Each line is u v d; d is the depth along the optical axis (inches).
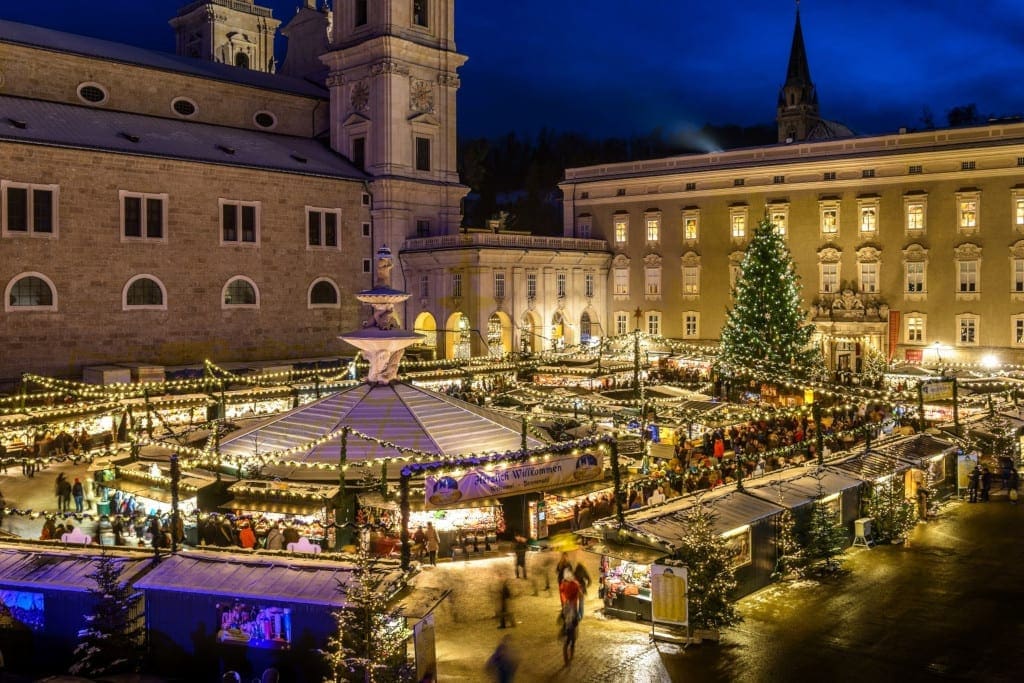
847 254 3078.2
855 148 3063.5
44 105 2787.9
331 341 3196.4
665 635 995.3
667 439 1895.9
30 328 2470.5
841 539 1245.1
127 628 884.6
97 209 2598.4
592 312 3555.6
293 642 857.5
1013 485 1644.9
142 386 2130.9
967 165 2842.0
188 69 3240.7
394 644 800.3
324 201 3171.8
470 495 1196.5
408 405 1612.9
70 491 1515.7
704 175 3336.6
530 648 973.8
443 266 3235.7
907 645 964.6
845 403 2176.4
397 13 3368.6
